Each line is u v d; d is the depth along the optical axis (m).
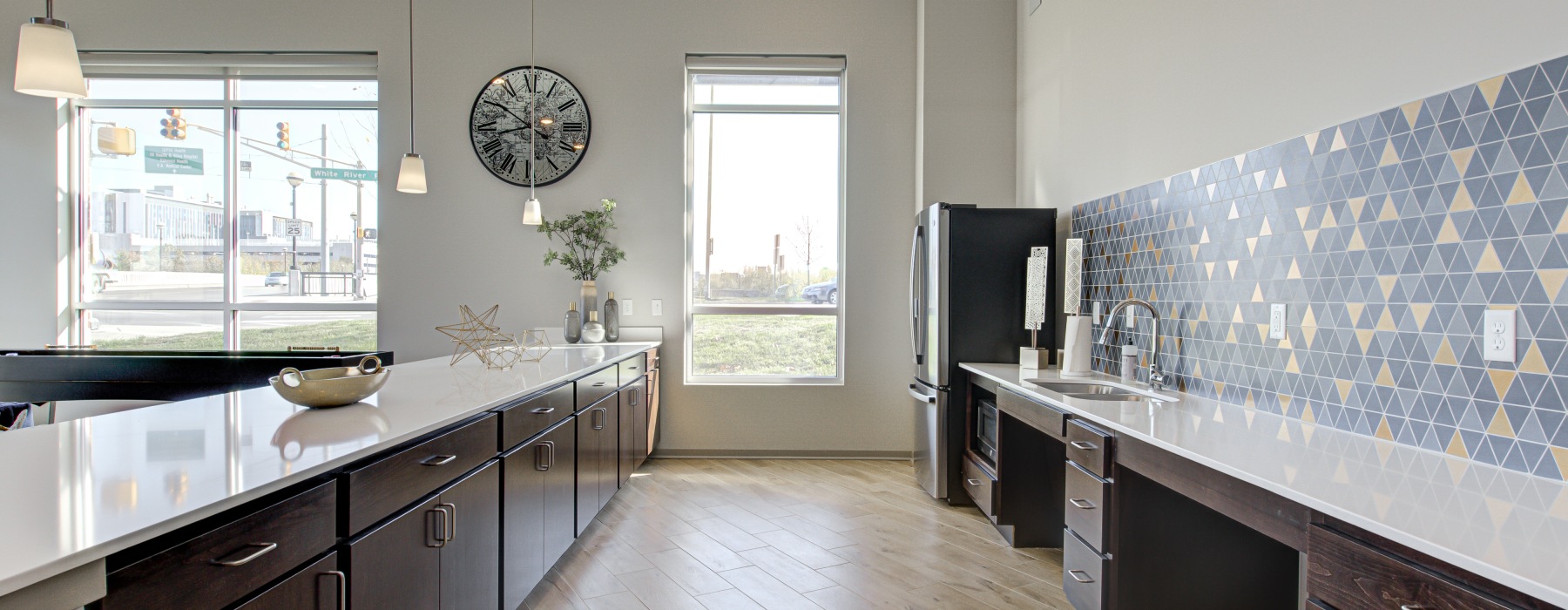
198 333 4.87
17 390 3.63
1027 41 4.25
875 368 4.70
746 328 4.84
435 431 1.77
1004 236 3.71
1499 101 1.42
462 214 4.68
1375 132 1.73
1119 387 2.74
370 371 2.12
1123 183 3.07
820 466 4.52
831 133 4.85
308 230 4.87
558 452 2.66
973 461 3.46
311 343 4.88
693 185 4.82
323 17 4.66
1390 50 1.70
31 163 4.73
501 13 4.68
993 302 3.70
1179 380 2.61
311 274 4.87
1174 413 2.12
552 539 2.60
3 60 4.65
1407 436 1.64
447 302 4.68
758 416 4.73
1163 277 2.73
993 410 3.28
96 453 1.34
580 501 2.94
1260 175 2.16
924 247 4.00
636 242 4.69
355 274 4.86
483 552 2.01
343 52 4.67
